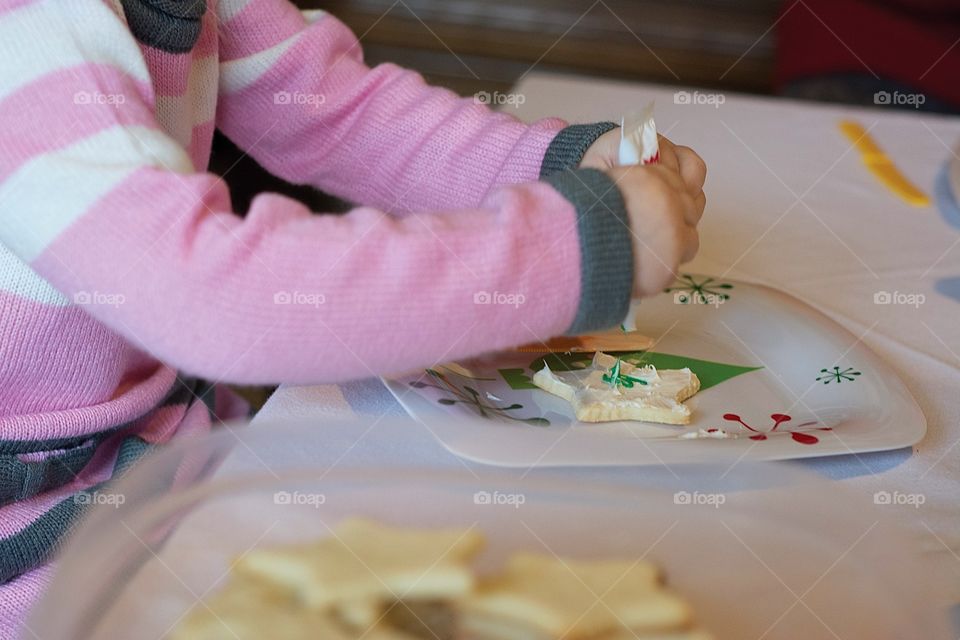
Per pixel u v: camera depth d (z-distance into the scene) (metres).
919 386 0.76
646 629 0.39
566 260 0.56
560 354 0.78
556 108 1.27
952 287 0.94
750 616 0.41
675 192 0.60
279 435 0.53
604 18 2.56
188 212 0.54
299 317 0.53
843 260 0.98
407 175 0.85
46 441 0.71
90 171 0.54
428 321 0.55
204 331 0.53
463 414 0.62
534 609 0.38
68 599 0.39
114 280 0.53
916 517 0.58
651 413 0.68
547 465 0.56
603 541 0.44
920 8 1.95
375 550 0.41
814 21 1.97
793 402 0.74
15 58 0.57
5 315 0.68
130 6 0.69
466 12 2.55
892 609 0.43
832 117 1.33
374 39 2.53
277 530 0.42
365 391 0.67
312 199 1.14
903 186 1.15
